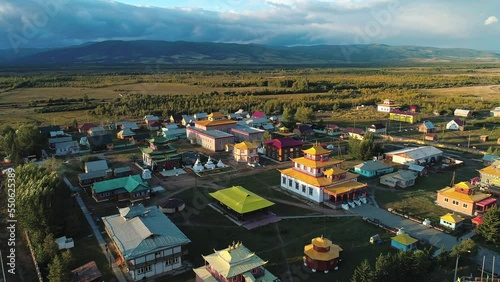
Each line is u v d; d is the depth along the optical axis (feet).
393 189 302.86
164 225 207.51
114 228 205.26
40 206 212.23
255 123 544.62
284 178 308.60
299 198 285.23
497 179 293.43
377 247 208.44
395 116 606.55
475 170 347.15
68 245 209.46
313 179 282.56
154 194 295.28
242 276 161.99
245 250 173.27
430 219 244.83
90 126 536.01
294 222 242.58
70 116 633.20
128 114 649.61
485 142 455.63
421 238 217.97
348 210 261.03
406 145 449.48
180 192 300.40
